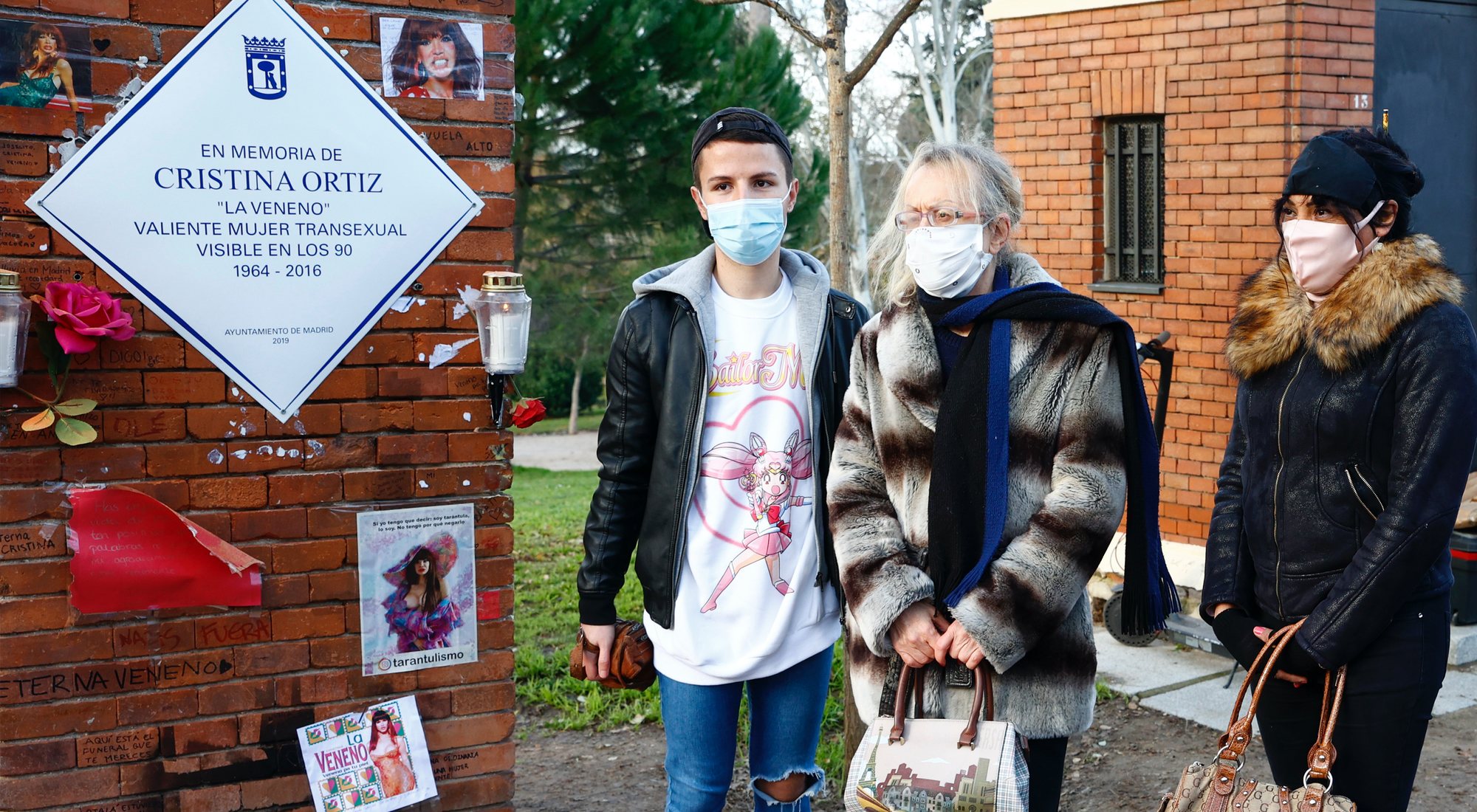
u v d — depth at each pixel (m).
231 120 3.04
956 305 2.72
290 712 3.23
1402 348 2.63
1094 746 5.08
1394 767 2.66
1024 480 2.64
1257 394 2.90
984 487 2.62
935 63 21.41
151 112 2.96
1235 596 2.93
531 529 10.97
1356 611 2.56
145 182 2.97
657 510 3.05
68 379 2.95
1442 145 7.20
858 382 2.92
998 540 2.60
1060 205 7.09
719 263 3.14
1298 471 2.76
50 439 2.96
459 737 3.40
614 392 3.13
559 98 14.16
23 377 2.92
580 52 13.75
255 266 3.09
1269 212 6.17
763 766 3.15
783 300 3.13
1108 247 7.02
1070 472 2.59
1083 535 2.54
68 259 2.94
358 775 3.29
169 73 2.97
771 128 3.03
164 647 3.10
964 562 2.62
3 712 2.98
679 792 3.13
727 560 3.03
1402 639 2.65
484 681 3.42
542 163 14.88
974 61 24.12
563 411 28.12
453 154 3.27
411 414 3.28
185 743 3.14
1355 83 6.34
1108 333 2.63
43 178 2.90
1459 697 5.42
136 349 3.01
